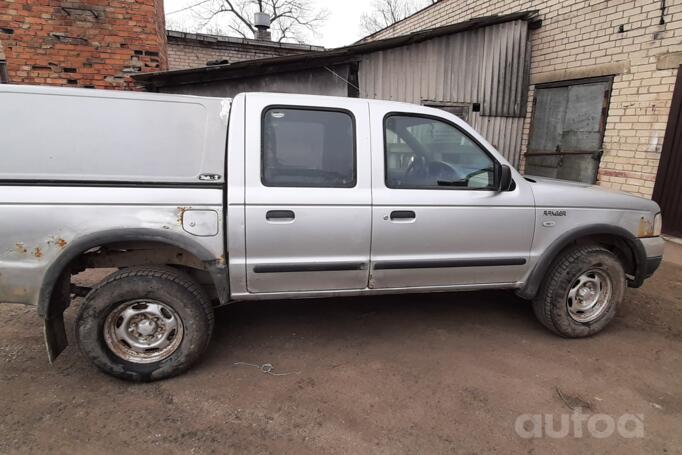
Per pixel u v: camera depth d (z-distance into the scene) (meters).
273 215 2.70
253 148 2.71
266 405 2.49
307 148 2.83
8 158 2.40
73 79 6.05
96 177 2.50
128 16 6.09
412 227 2.95
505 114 7.73
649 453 2.18
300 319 3.62
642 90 5.96
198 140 2.65
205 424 2.32
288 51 12.42
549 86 7.33
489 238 3.11
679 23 5.46
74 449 2.12
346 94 6.98
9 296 2.47
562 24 7.00
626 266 3.65
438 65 7.23
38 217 2.42
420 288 3.15
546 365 2.97
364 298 4.09
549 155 7.44
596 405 2.55
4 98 2.43
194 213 2.60
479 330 3.48
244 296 2.85
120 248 2.73
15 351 3.02
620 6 6.11
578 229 3.26
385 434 2.27
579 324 3.32
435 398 2.57
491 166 3.14
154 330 2.70
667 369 2.96
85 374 2.77
